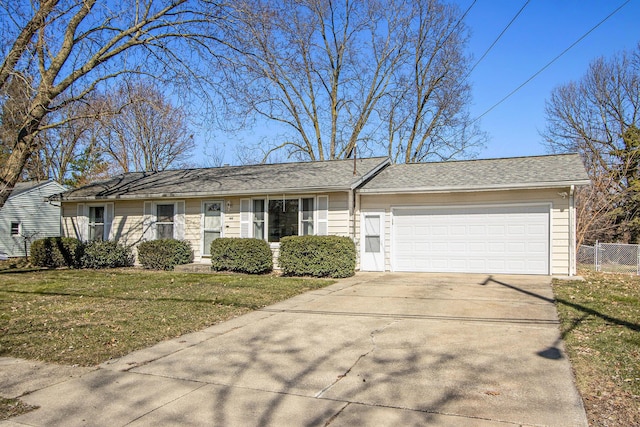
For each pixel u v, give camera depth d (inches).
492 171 560.1
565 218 495.8
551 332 255.6
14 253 1016.9
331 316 311.3
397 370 202.4
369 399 171.8
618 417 150.9
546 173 511.5
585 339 237.9
